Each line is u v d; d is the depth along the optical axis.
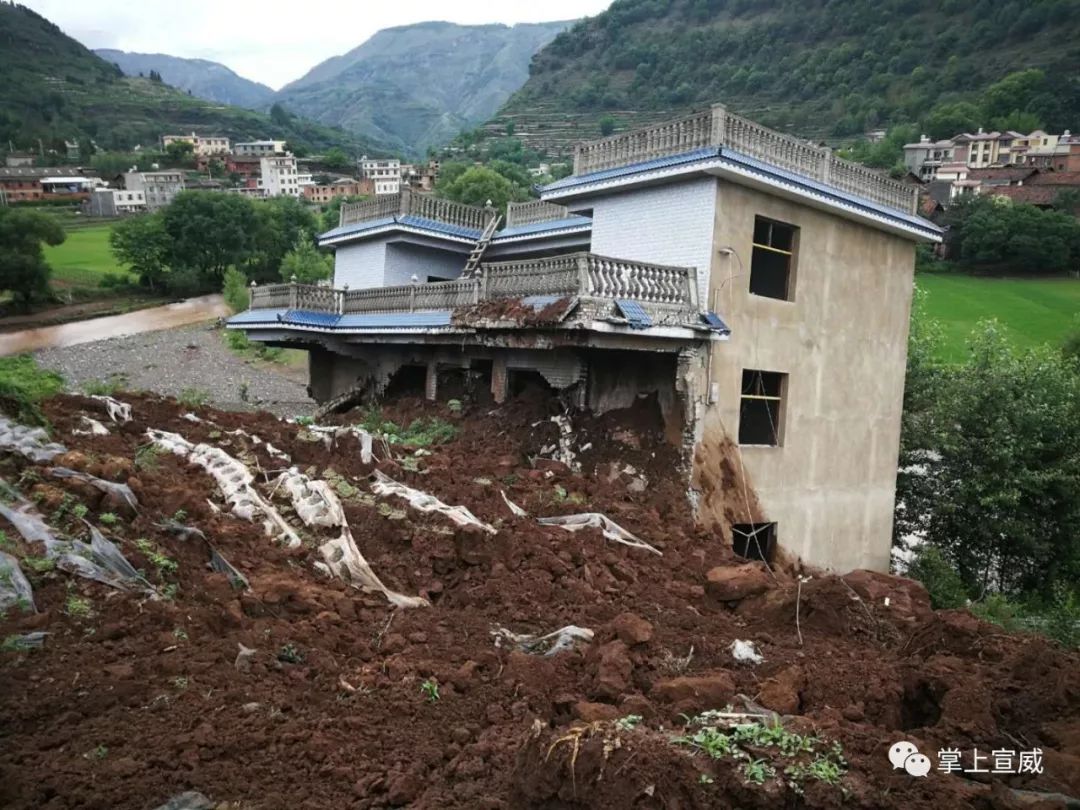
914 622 10.80
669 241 15.17
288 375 45.03
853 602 10.52
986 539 21.45
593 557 10.59
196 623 7.04
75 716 5.45
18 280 54.94
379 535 10.17
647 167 14.98
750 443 16.23
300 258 63.91
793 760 5.31
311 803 4.80
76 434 11.49
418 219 22.41
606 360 16.22
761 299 15.55
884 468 19.25
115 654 6.32
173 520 8.86
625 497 14.00
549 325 13.29
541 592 9.32
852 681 7.46
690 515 14.05
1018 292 62.41
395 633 7.77
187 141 148.62
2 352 44.59
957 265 70.88
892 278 18.88
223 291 65.44
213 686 6.09
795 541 16.81
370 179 135.38
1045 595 21.70
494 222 23.25
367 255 23.86
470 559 9.74
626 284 13.60
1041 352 23.67
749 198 15.03
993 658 8.25
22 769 4.77
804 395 16.80
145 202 114.94
